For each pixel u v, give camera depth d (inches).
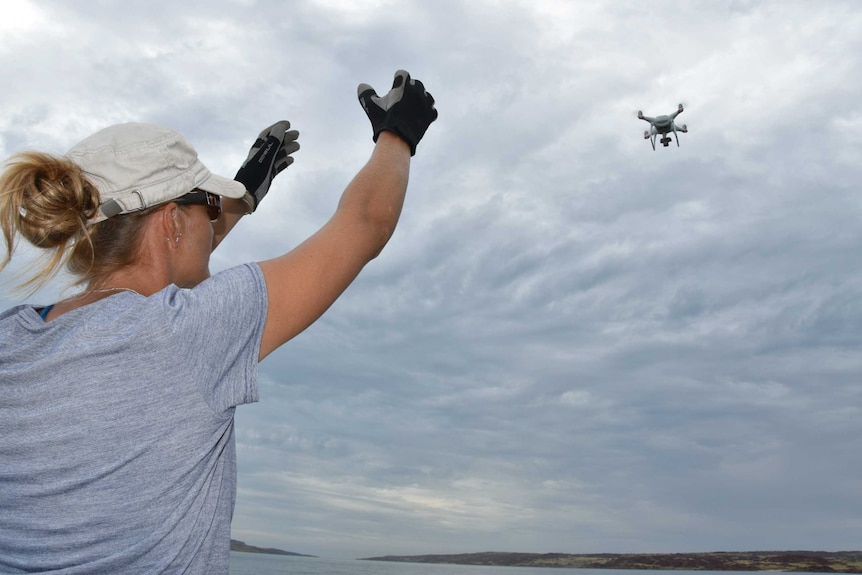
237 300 60.4
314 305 63.6
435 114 79.1
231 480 64.4
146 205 62.6
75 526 55.5
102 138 63.5
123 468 56.6
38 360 58.0
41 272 60.6
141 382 57.5
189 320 58.9
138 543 56.4
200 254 67.7
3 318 63.4
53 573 54.8
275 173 91.0
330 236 65.9
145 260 64.9
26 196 57.8
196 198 66.6
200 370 58.8
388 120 75.7
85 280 64.7
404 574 7126.0
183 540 58.1
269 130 92.0
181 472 58.0
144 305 59.7
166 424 57.7
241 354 61.1
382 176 71.5
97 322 59.0
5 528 56.8
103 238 63.1
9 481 56.6
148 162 62.9
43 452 56.1
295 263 63.7
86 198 60.1
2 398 57.3
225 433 61.9
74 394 56.8
